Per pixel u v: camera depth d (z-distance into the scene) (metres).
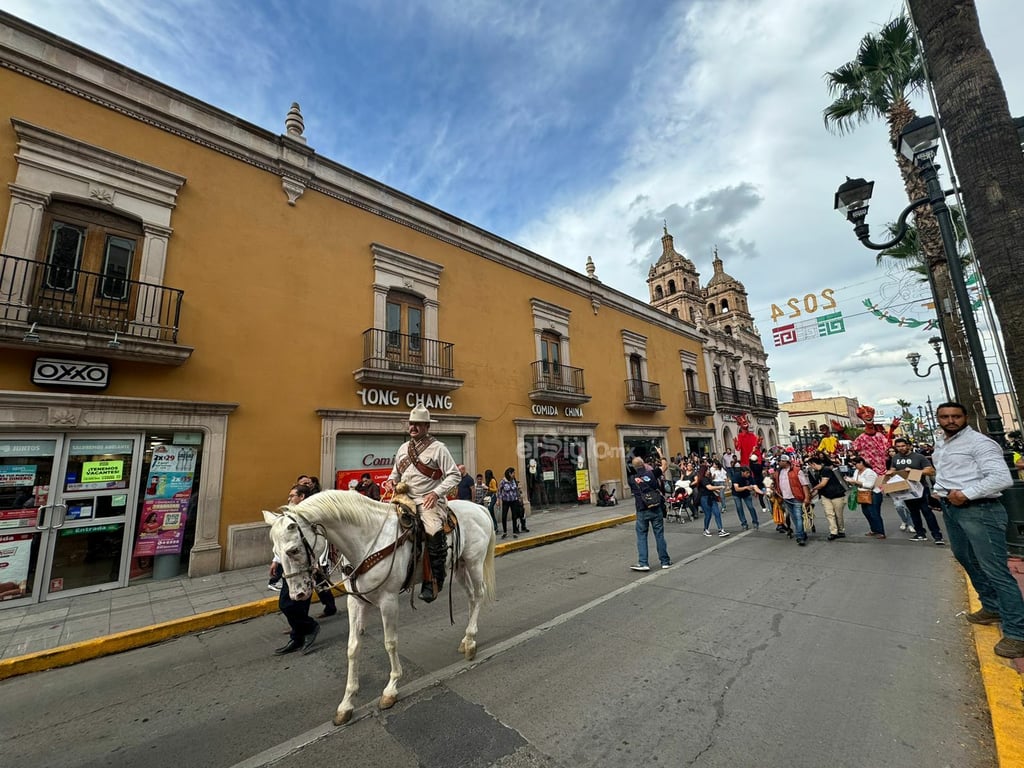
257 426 8.46
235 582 6.95
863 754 2.47
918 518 7.87
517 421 13.74
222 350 8.27
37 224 6.79
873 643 3.84
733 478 12.87
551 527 11.26
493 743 2.75
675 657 3.78
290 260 9.47
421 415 4.15
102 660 4.62
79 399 6.67
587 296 17.88
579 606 5.28
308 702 3.45
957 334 9.88
